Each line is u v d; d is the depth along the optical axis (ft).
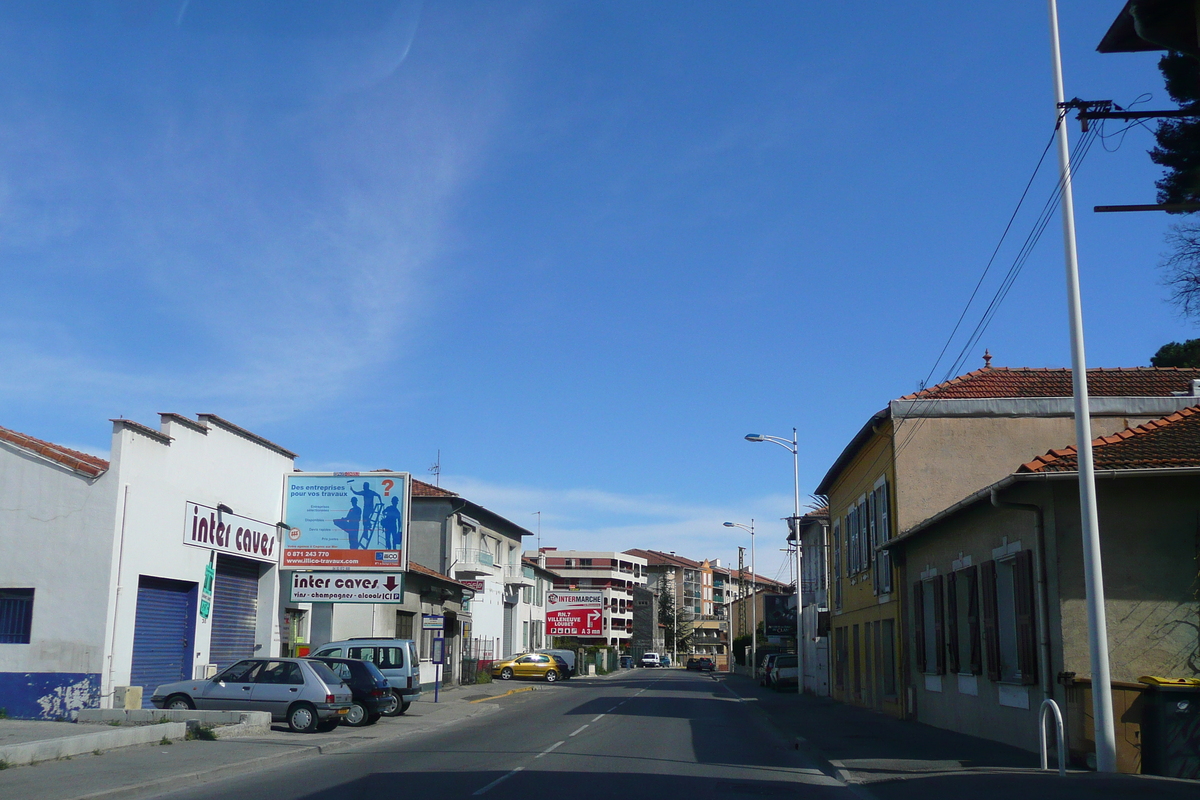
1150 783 37.70
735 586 526.16
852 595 108.99
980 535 59.72
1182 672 45.98
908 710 79.82
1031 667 49.90
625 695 131.34
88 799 35.32
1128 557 47.42
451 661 144.36
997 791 37.37
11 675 63.82
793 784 44.80
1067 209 41.50
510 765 48.19
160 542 70.90
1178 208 36.06
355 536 94.84
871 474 94.63
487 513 171.32
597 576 403.95
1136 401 80.23
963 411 82.02
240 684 64.95
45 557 65.21
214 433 79.82
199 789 39.52
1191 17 40.52
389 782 41.65
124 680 65.98
